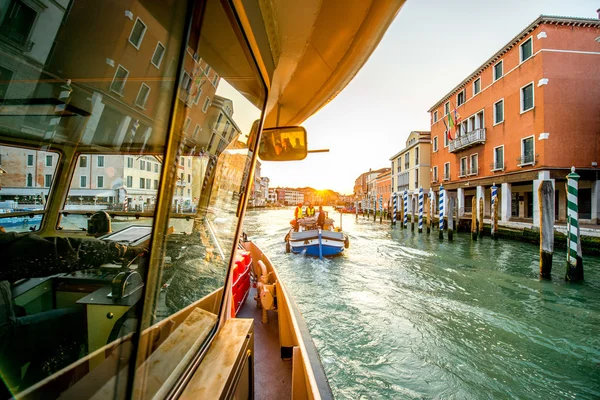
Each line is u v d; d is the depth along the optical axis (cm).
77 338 67
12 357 58
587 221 1689
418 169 3294
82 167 74
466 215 2475
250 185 150
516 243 1595
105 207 73
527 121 1759
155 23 70
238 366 111
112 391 67
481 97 2180
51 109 65
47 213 70
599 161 1638
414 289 844
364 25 151
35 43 58
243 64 113
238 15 91
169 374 87
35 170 67
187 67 81
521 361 484
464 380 437
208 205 110
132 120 73
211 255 117
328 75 202
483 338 556
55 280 67
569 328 594
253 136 143
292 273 1026
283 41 155
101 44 65
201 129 96
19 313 61
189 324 101
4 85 57
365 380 438
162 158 74
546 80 1648
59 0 58
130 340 70
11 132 61
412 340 549
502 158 1962
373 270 1063
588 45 1681
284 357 271
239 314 372
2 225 63
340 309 697
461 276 976
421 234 2181
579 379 438
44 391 60
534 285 868
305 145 223
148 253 73
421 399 402
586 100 1658
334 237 1248
